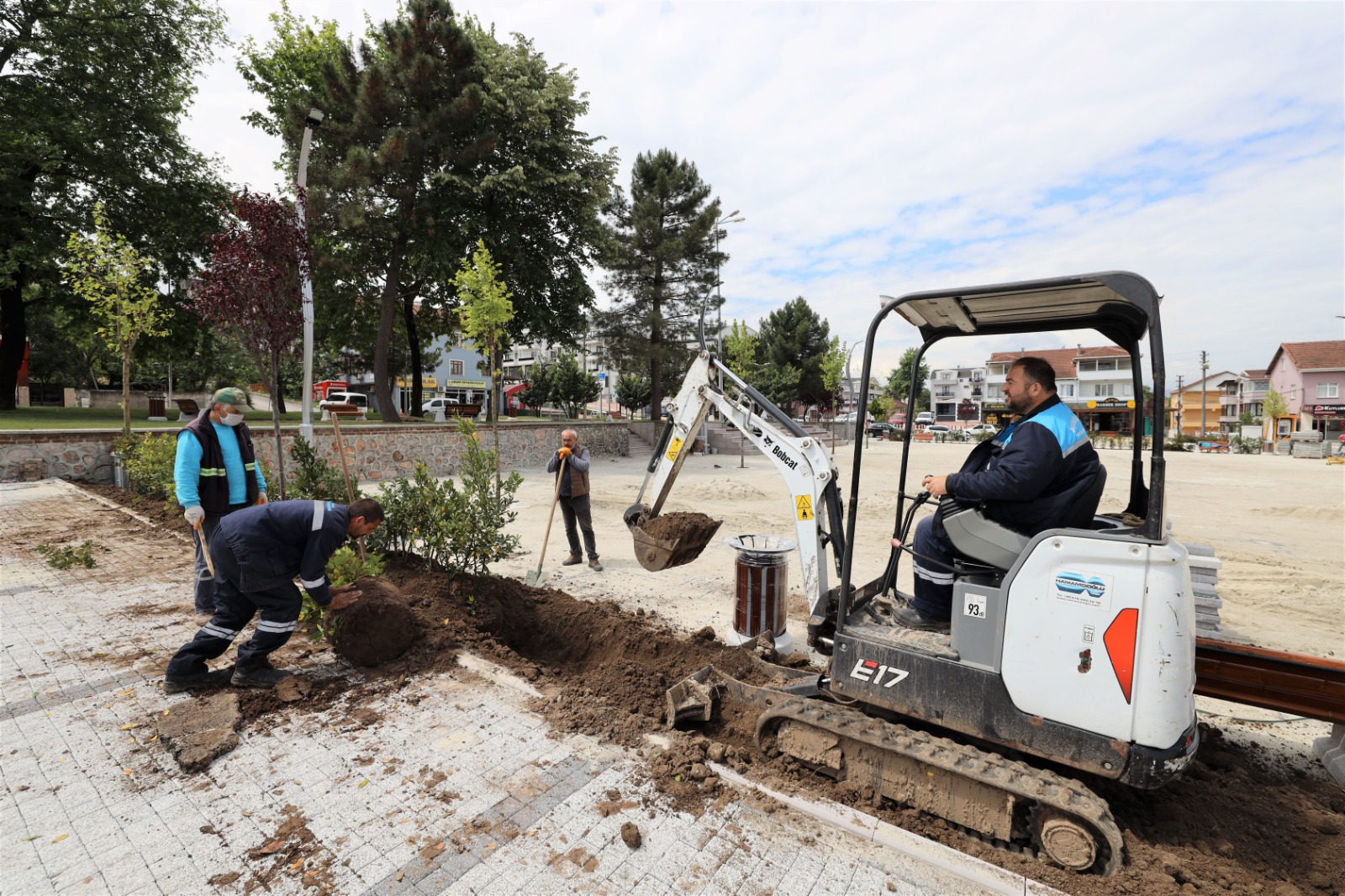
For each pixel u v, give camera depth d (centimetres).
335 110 1836
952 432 4850
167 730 321
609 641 505
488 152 1834
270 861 238
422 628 457
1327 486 1723
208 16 1870
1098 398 5631
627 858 244
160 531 770
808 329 5072
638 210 2644
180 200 1838
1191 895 228
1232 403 6838
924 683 289
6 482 1090
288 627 386
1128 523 310
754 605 494
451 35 1828
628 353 2747
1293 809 307
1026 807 259
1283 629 584
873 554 860
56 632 454
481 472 560
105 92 1708
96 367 4197
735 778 301
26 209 1583
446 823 262
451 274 1861
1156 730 238
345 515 385
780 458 437
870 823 268
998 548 284
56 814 262
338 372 5075
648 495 533
